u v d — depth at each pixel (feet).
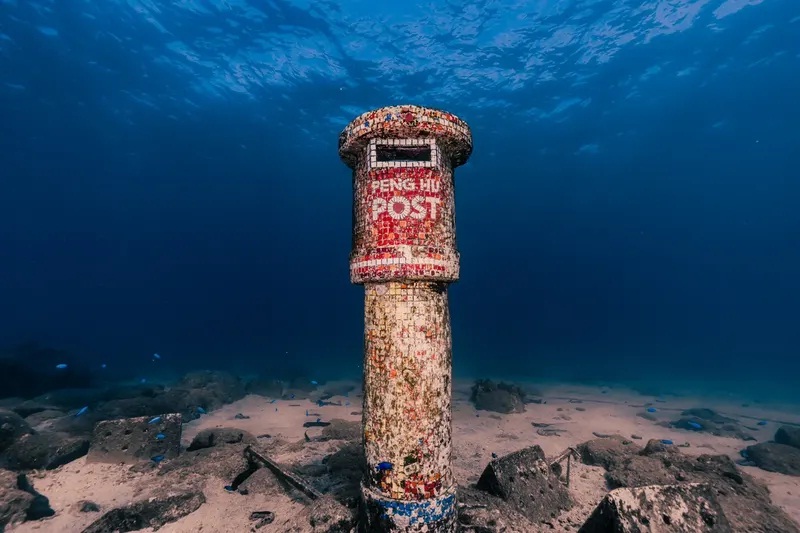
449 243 15.60
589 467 25.13
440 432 14.90
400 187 15.08
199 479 21.12
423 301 14.98
